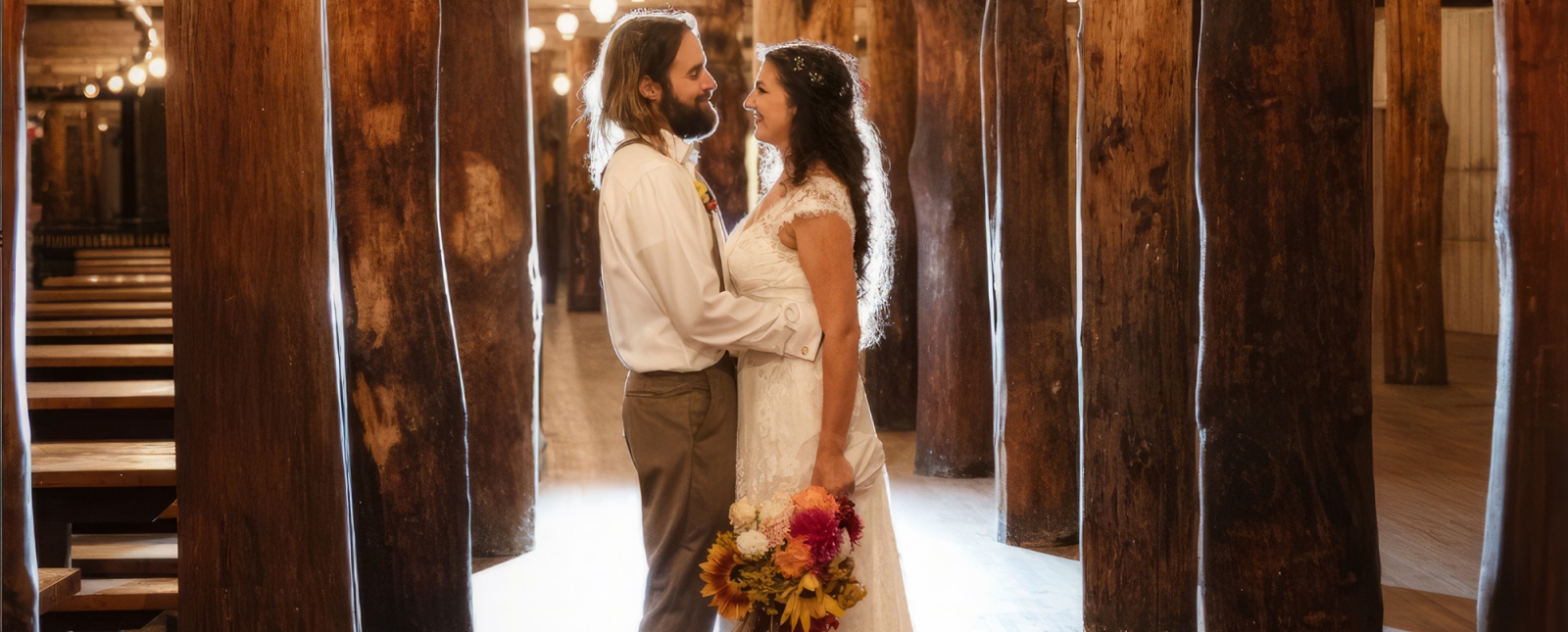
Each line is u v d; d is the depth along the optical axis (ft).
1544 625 9.16
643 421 8.07
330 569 7.90
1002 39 16.99
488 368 15.98
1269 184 9.38
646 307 7.96
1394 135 34.65
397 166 12.12
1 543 7.62
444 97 15.85
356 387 11.96
